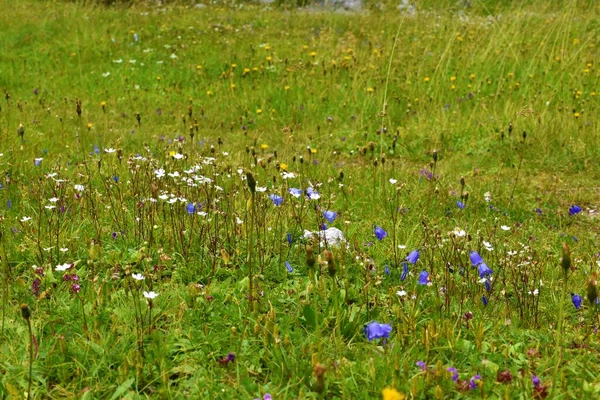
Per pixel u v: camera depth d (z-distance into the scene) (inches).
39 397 104.1
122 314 126.0
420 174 245.8
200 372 110.7
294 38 520.1
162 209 171.9
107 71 440.1
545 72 375.2
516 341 124.7
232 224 168.4
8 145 238.4
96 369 107.7
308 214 187.2
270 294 138.6
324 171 239.8
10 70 423.8
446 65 387.2
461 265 149.4
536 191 245.1
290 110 358.6
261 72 427.8
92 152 252.2
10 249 151.8
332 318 126.3
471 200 225.5
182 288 140.1
